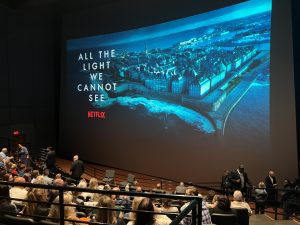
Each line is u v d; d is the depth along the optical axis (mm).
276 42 13469
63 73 21547
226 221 5121
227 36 14750
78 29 20750
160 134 17094
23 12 20906
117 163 18984
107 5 19406
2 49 19938
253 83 14062
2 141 19828
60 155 21781
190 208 2943
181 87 16281
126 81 18531
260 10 13812
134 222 3805
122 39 18734
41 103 21688
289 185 11500
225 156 14875
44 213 4836
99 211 4352
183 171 16297
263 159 13859
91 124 20156
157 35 17250
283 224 7121
